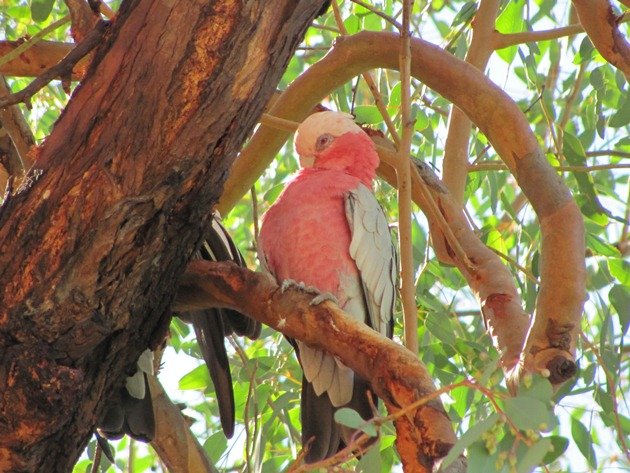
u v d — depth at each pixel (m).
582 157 7.51
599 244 7.70
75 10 6.10
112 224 4.56
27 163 6.96
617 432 6.20
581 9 6.48
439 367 7.39
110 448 7.64
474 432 3.73
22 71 7.55
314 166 7.86
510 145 6.16
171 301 5.14
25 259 4.56
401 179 6.03
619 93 8.73
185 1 4.51
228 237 6.70
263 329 8.50
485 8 7.81
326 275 7.04
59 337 4.63
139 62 4.55
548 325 5.25
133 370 5.33
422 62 6.53
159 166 4.57
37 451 4.78
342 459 4.48
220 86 4.54
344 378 6.59
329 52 7.38
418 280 7.91
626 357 9.85
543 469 4.79
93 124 4.58
